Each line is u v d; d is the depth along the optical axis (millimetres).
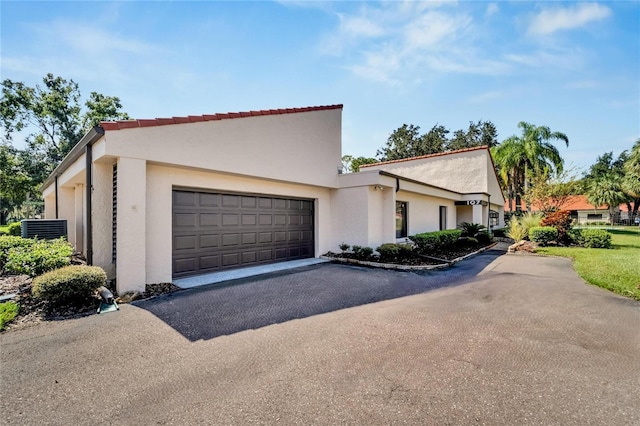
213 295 6219
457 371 3316
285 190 10094
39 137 28266
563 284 7441
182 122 7090
